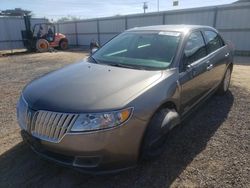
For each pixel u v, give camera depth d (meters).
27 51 20.42
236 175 2.77
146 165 2.95
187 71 3.40
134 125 2.49
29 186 2.64
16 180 2.73
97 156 2.38
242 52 14.37
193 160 3.05
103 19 21.53
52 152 2.54
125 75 3.01
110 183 2.66
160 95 2.79
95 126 2.32
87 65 3.55
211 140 3.54
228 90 5.94
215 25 15.04
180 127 3.91
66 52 19.28
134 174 2.80
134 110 2.48
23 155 3.20
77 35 24.84
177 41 3.58
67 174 2.81
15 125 4.16
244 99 5.30
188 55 3.59
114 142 2.39
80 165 2.42
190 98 3.62
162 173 2.81
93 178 2.74
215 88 4.89
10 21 22.33
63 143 2.37
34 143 2.62
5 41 22.31
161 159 3.07
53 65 11.73
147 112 2.60
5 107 5.10
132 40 3.94
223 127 3.95
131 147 2.53
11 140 3.61
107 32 21.70
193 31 4.00
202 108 4.75
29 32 20.38
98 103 2.42
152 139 2.75
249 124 4.06
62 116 2.37
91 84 2.78
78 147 2.35
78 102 2.45
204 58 4.07
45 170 2.89
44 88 2.82
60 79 3.02
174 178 2.73
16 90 6.54
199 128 3.91
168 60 3.34
